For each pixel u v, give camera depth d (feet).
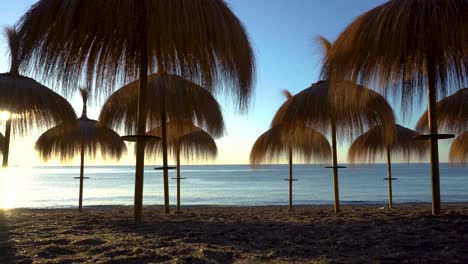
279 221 17.02
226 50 13.33
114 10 12.31
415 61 14.65
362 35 14.11
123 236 13.08
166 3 12.52
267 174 330.34
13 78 18.10
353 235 12.78
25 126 20.36
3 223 17.54
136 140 15.10
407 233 12.70
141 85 14.74
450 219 14.74
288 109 22.22
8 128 20.79
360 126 21.57
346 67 14.70
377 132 32.09
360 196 97.14
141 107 14.88
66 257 10.22
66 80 13.62
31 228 15.49
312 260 9.87
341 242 11.80
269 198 92.12
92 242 12.15
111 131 29.07
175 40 12.87
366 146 32.53
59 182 188.96
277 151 29.94
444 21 12.55
